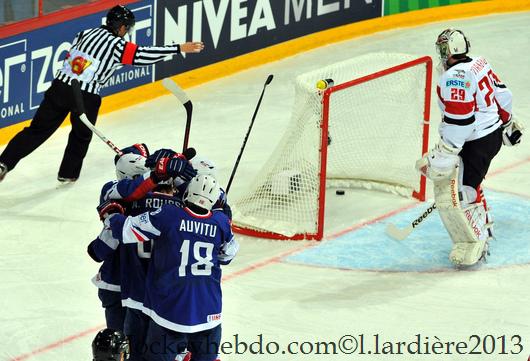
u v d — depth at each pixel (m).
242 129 29.14
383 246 22.12
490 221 21.14
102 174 26.17
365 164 25.16
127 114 30.11
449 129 20.16
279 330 18.52
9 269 20.89
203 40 32.28
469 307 19.44
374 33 37.25
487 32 37.53
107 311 16.66
